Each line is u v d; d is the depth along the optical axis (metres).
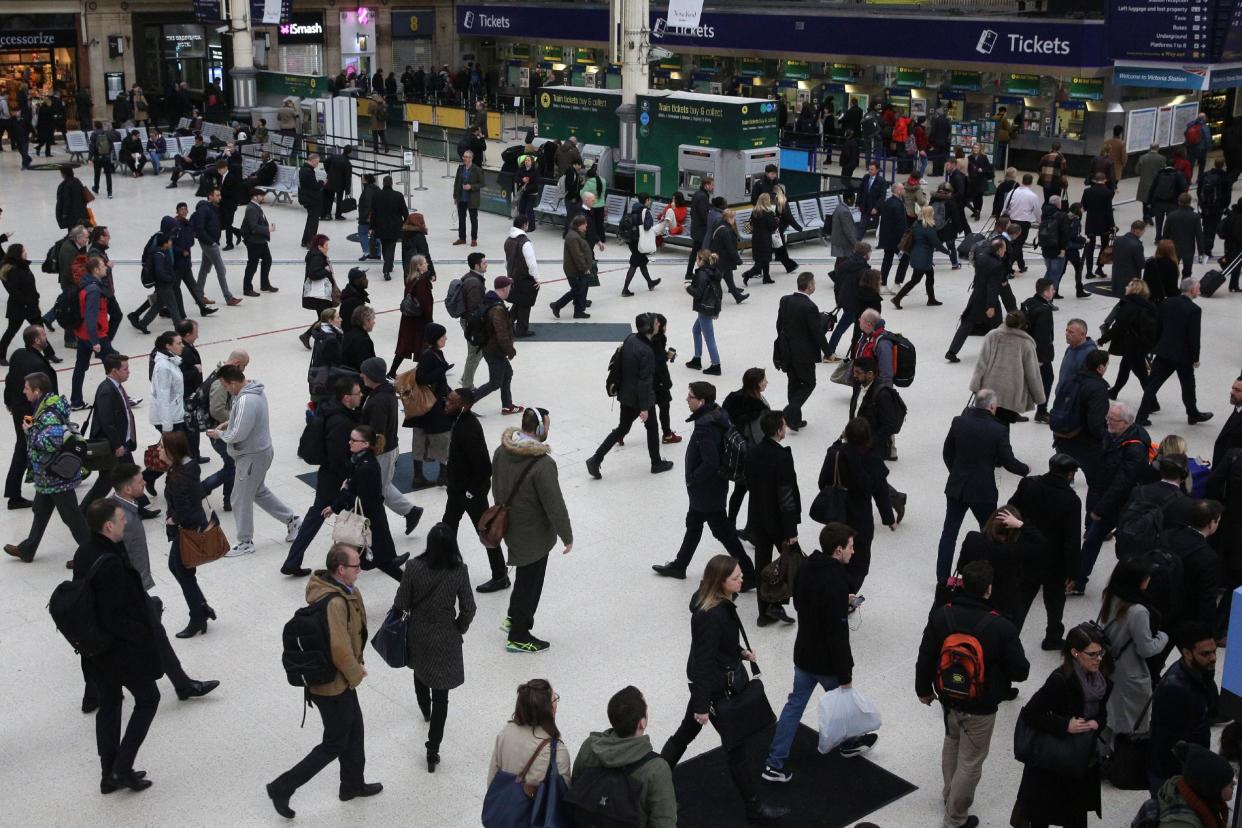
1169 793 6.08
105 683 7.59
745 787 7.29
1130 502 9.18
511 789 6.11
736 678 7.24
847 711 7.79
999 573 8.25
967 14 30.69
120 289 20.05
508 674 9.10
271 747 8.27
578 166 24.38
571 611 10.04
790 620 9.77
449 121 35.50
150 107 38.84
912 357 12.50
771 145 24.44
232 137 31.88
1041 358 13.93
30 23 37.03
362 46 44.16
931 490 12.38
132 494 8.80
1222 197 21.88
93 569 7.33
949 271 21.70
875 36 32.59
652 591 10.37
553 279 21.03
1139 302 13.95
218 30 37.62
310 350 16.86
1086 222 20.83
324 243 16.83
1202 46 25.55
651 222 19.77
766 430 9.19
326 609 7.18
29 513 11.96
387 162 33.19
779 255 21.12
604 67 41.91
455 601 7.93
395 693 8.93
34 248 22.98
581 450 13.34
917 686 7.21
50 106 33.41
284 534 11.43
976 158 25.45
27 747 8.31
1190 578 8.32
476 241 23.73
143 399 14.98
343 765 7.65
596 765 5.95
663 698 8.77
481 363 16.39
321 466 10.39
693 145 24.62
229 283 20.53
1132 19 26.20
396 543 11.16
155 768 8.05
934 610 7.13
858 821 7.44
